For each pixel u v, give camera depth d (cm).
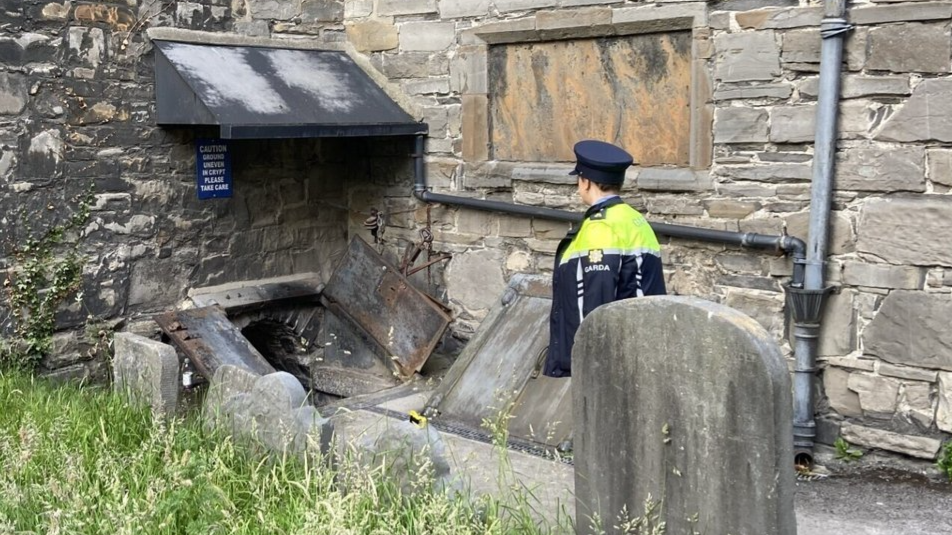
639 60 554
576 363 315
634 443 299
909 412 467
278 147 666
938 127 446
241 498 341
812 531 384
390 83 664
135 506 307
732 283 524
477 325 646
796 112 489
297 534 295
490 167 624
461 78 631
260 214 660
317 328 687
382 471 337
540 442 475
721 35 511
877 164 465
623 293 364
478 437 497
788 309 502
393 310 632
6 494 330
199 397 577
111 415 422
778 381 263
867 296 474
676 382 286
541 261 610
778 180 501
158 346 464
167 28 589
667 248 550
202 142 618
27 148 531
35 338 541
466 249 648
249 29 635
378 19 663
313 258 700
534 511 351
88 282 566
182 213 612
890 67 457
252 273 659
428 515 308
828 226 480
